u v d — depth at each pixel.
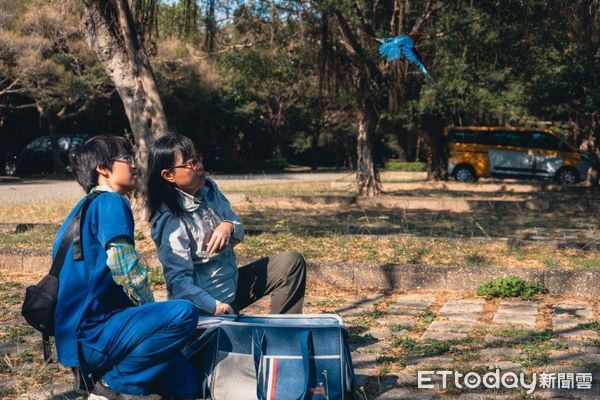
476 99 23.38
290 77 20.83
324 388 3.57
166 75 32.81
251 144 48.47
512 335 5.33
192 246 3.99
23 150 31.94
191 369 3.70
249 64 19.91
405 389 4.14
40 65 25.59
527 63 19.81
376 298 6.86
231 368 3.62
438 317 6.00
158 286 7.35
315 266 7.50
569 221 14.16
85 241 3.49
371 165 20.28
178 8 9.88
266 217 14.22
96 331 3.50
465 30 18.30
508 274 7.04
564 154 30.06
